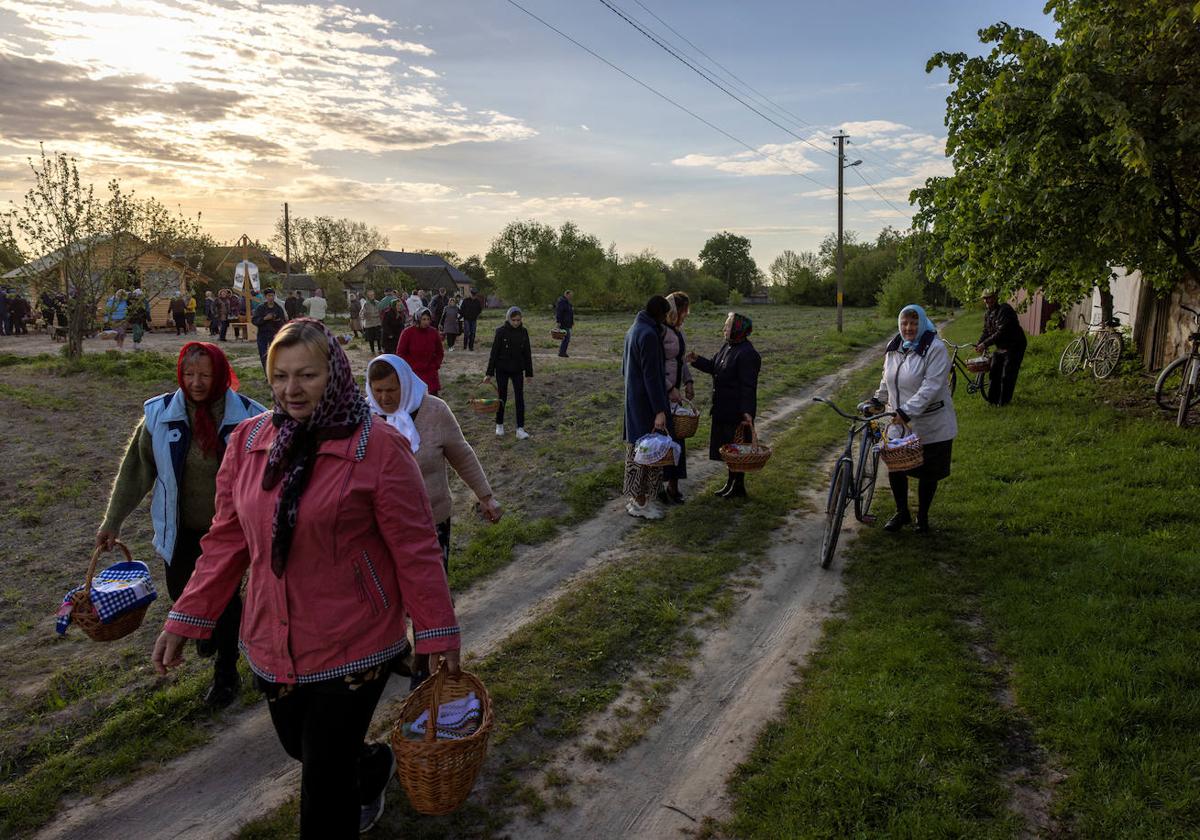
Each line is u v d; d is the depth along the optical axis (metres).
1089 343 13.54
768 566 5.76
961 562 5.48
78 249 14.87
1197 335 9.43
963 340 25.17
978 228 8.93
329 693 2.22
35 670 4.34
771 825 3.00
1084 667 3.84
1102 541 5.52
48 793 3.26
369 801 2.93
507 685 4.10
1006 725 3.53
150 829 3.09
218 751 3.59
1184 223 8.66
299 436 2.18
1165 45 7.30
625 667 4.33
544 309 62.91
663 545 6.22
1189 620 4.22
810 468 8.68
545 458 9.08
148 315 20.97
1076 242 7.76
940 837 2.85
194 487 3.68
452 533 6.54
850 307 79.75
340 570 2.19
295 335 2.13
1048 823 2.92
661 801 3.22
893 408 6.09
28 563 5.91
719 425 7.25
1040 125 7.47
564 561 5.96
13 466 8.29
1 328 24.88
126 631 3.49
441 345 9.55
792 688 4.06
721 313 59.62
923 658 4.14
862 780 3.15
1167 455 7.63
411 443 3.77
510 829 3.06
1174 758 3.12
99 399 12.02
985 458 8.19
